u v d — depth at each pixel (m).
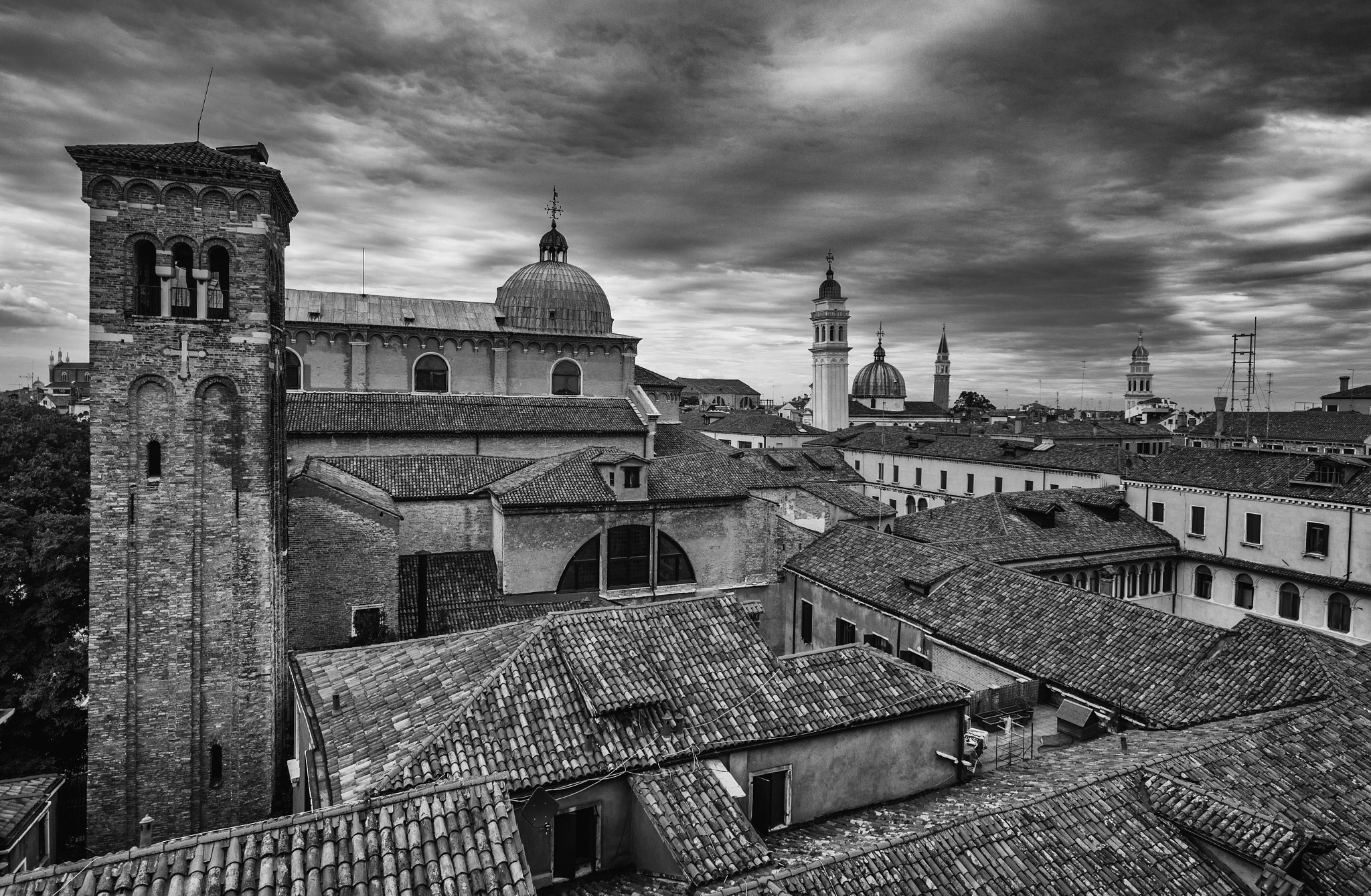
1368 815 16.31
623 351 60.28
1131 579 47.44
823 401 143.75
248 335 27.94
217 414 27.75
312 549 33.09
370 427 45.12
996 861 13.77
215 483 27.77
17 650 31.30
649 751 17.08
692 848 14.91
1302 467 45.09
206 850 11.56
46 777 23.92
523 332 56.38
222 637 27.97
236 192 27.70
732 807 15.98
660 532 40.38
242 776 28.38
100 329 26.36
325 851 11.80
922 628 30.58
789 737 18.28
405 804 12.83
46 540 31.34
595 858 16.52
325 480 35.00
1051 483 70.56
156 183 26.81
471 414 48.69
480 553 40.16
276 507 29.80
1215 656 23.70
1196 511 48.50
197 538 27.53
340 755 17.12
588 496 38.53
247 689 28.34
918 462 88.00
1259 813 14.58
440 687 18.83
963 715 20.92
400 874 11.62
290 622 32.94
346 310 55.00
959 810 17.11
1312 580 42.34
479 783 13.40
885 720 19.62
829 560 37.91
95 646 26.55
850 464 101.19
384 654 22.05
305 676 22.08
